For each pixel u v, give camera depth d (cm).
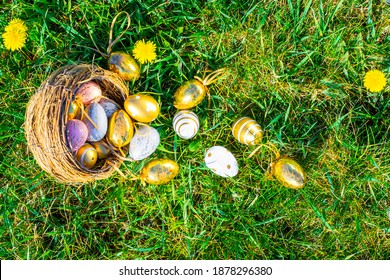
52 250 137
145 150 127
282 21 138
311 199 139
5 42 128
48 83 122
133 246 139
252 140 131
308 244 139
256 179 139
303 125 139
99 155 128
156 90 136
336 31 136
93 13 137
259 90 139
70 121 124
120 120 126
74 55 136
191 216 139
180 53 137
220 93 139
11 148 136
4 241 138
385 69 137
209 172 138
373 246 140
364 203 139
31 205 137
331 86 138
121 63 129
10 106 136
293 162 131
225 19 137
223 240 138
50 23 137
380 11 139
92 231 138
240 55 138
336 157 138
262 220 139
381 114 138
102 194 138
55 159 121
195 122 130
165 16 137
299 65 138
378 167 136
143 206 138
